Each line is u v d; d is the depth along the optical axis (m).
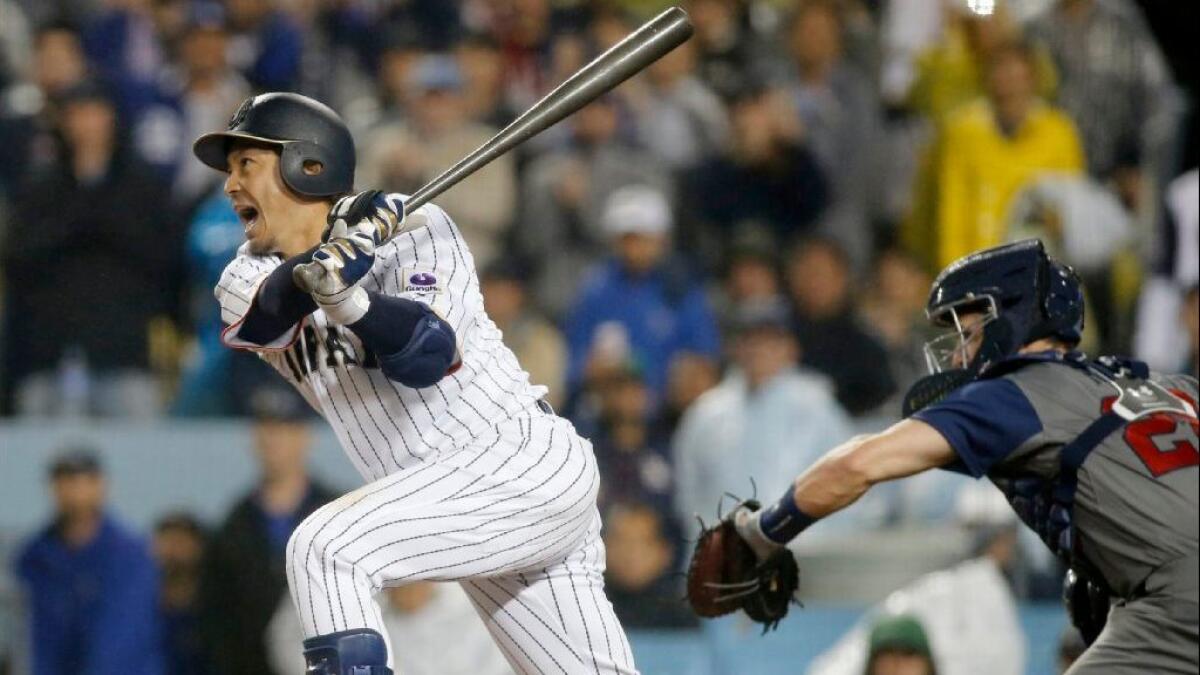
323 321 15.34
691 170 38.19
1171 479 15.15
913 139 38.16
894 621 25.75
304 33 41.38
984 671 28.27
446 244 15.34
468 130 37.25
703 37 41.25
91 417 33.38
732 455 31.67
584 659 16.23
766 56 40.78
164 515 30.19
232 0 40.81
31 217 33.44
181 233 34.50
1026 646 30.02
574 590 16.23
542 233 36.66
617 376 31.39
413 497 15.06
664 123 38.31
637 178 37.12
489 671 27.66
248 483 30.52
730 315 35.69
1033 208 35.53
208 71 38.31
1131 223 36.75
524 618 16.27
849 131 38.53
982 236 35.72
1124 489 15.16
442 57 39.88
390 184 36.50
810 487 15.84
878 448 15.45
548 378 34.53
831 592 30.77
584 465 15.73
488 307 34.72
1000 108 35.91
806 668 30.30
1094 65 37.16
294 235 15.18
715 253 37.75
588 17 42.00
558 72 40.75
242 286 15.20
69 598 29.58
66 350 33.31
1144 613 15.14
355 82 41.66
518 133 15.06
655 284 34.75
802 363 34.66
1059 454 15.38
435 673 27.47
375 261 14.97
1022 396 15.48
